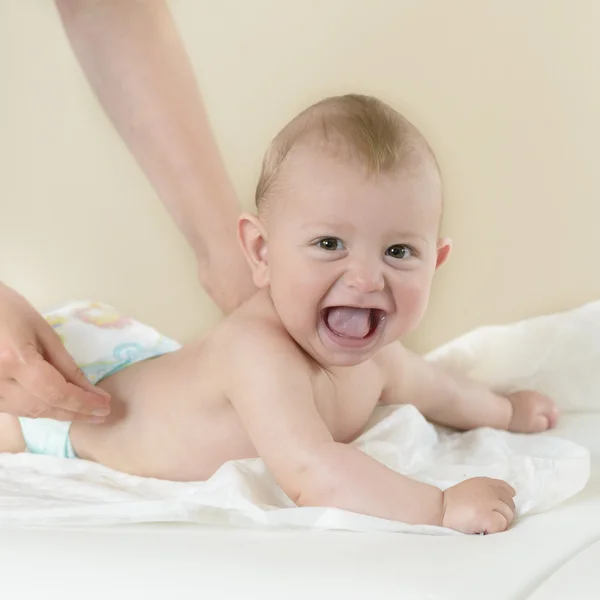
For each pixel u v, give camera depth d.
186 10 1.80
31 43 1.85
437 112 1.76
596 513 0.91
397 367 1.24
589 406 1.38
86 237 1.90
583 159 1.70
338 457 0.94
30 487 1.05
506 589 0.73
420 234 1.00
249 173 1.84
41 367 1.06
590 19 1.66
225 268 1.52
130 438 1.16
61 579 0.78
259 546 0.83
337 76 1.80
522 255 1.75
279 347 1.03
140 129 1.54
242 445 1.10
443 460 1.11
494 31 1.71
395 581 0.75
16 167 1.89
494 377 1.39
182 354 1.18
